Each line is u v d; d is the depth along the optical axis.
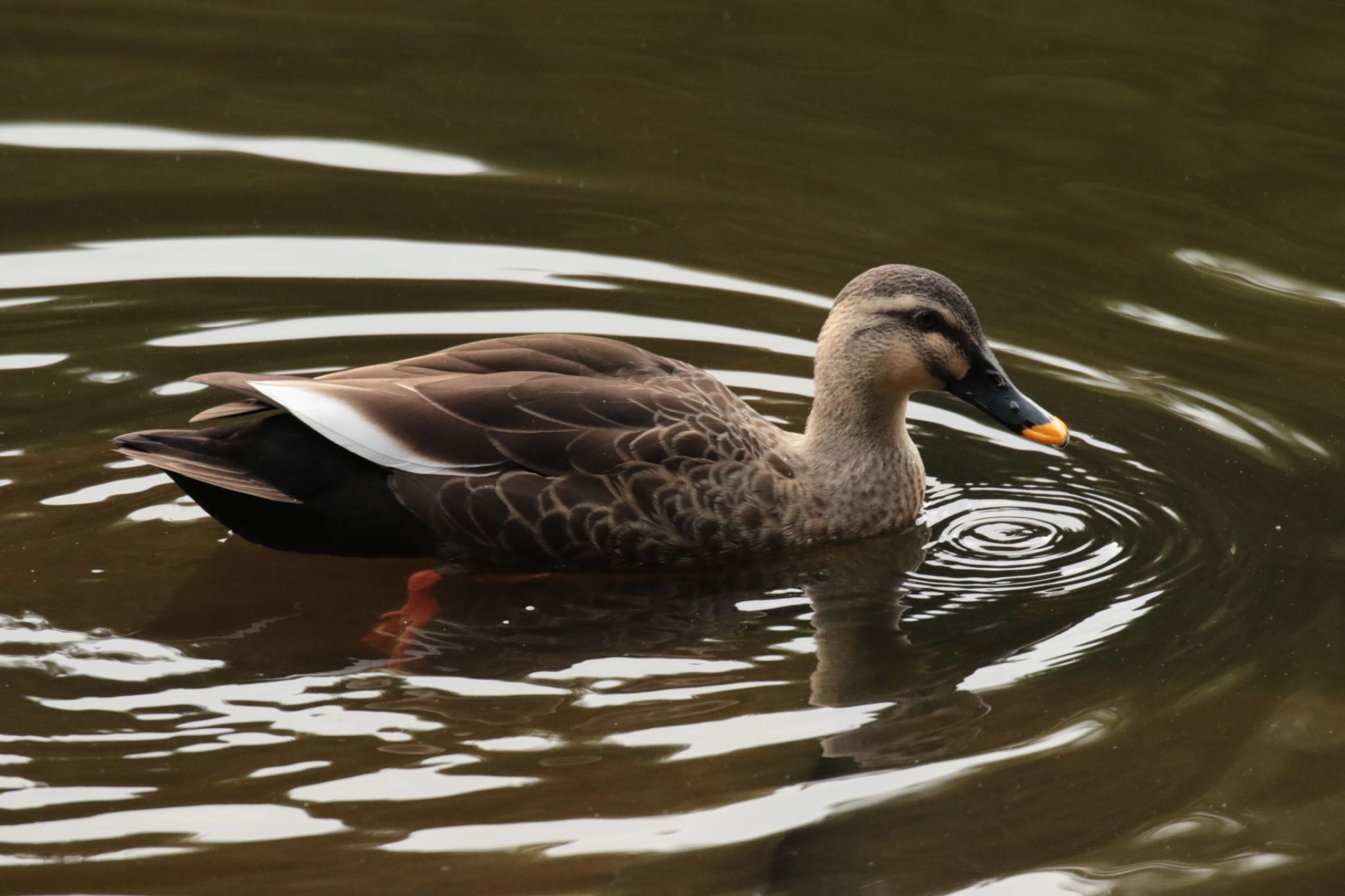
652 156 18.80
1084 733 9.84
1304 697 10.27
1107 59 21.23
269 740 9.57
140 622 10.93
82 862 8.45
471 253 16.53
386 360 14.53
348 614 11.27
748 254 16.73
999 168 18.73
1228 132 19.44
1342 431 13.94
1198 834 8.98
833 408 12.82
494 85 20.39
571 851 8.66
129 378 14.05
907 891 8.45
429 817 8.89
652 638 11.00
